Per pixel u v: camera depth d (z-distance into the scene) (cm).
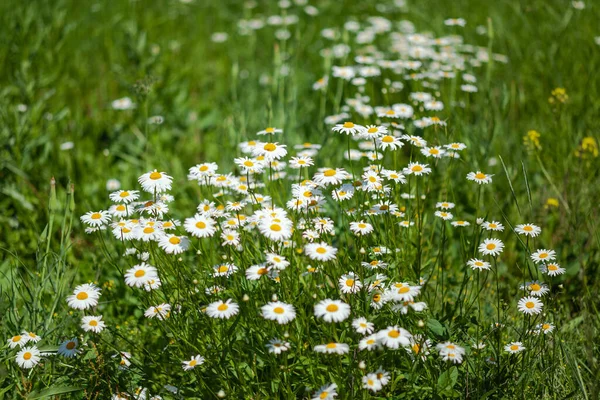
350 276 237
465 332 241
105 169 322
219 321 244
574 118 315
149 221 243
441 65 335
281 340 233
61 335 247
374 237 248
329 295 240
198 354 238
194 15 529
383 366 235
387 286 238
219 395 229
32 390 239
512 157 301
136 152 331
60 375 239
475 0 469
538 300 238
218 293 240
